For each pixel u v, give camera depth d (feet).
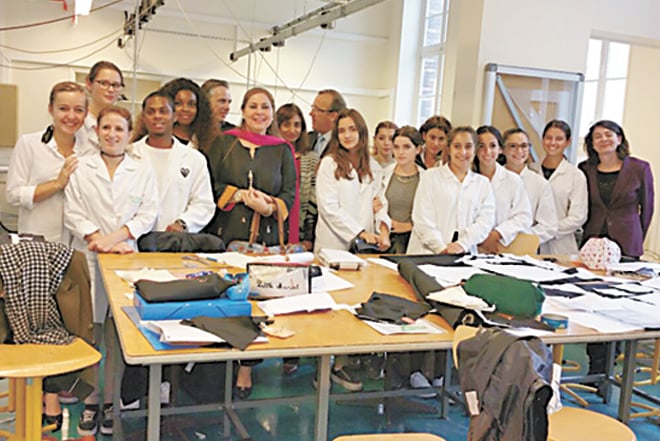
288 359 11.44
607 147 12.57
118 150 9.78
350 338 5.99
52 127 10.36
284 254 9.50
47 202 10.08
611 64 23.07
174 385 9.53
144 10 24.80
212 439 8.98
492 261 10.19
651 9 16.07
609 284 9.00
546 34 14.99
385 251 11.48
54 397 8.91
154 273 7.76
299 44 31.63
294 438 9.16
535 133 15.21
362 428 9.64
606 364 10.67
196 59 29.78
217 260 9.06
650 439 9.61
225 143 11.17
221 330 5.70
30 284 7.30
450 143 11.62
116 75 10.88
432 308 7.11
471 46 14.70
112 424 8.73
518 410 4.66
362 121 11.56
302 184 12.88
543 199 12.79
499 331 5.16
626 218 12.69
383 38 33.06
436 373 10.45
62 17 27.17
